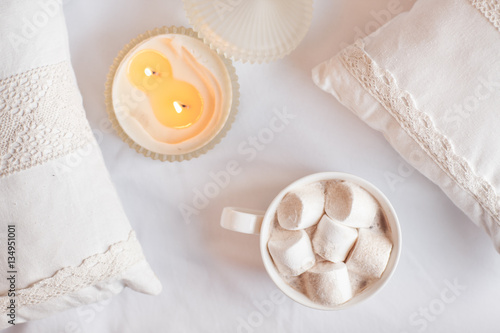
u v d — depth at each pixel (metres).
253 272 0.52
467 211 0.48
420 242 0.51
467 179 0.46
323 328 0.52
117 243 0.47
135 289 0.49
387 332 0.52
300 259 0.47
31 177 0.46
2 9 0.47
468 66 0.46
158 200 0.52
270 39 0.49
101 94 0.52
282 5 0.47
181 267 0.52
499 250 0.48
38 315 0.47
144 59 0.50
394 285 0.52
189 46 0.50
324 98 0.51
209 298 0.52
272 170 0.52
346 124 0.51
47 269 0.46
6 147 0.46
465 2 0.46
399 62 0.46
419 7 0.47
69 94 0.47
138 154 0.52
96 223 0.47
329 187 0.48
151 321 0.53
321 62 0.51
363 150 0.51
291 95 0.52
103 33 0.52
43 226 0.46
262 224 0.47
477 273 0.51
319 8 0.51
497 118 0.45
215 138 0.50
